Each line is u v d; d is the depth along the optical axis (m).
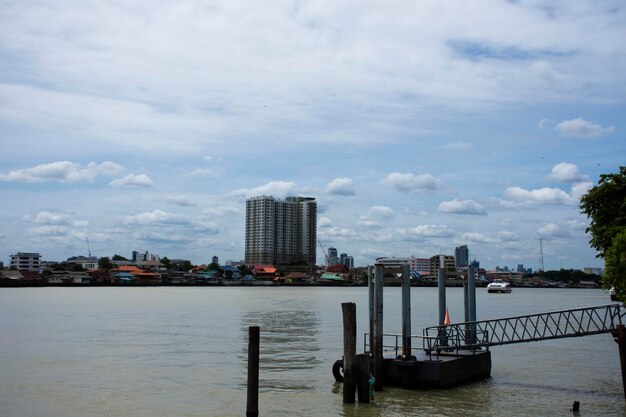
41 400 37.62
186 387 41.56
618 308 37.97
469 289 43.97
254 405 28.97
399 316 113.88
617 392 39.16
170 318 106.56
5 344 66.00
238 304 158.25
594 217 47.09
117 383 42.97
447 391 37.88
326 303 166.38
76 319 102.75
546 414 33.03
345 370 34.94
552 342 68.62
